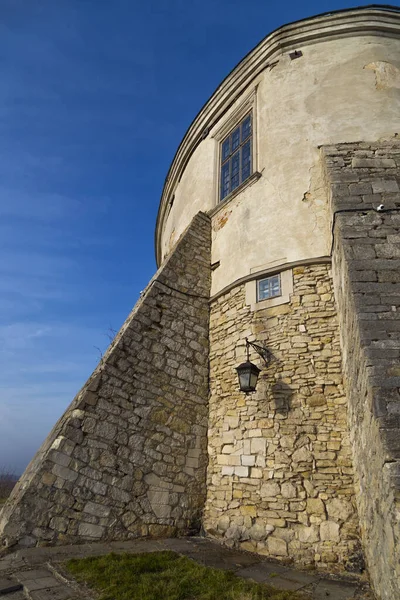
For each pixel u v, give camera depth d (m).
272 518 5.30
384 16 7.73
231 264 7.55
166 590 3.66
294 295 6.36
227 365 6.84
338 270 5.55
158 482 5.97
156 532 5.69
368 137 6.86
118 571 4.07
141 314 6.82
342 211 5.34
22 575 4.02
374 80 7.33
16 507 4.91
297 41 8.08
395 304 4.34
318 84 7.60
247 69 8.78
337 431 5.34
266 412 5.95
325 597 3.72
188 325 7.32
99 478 5.52
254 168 7.80
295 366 5.95
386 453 3.30
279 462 5.54
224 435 6.39
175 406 6.59
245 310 6.88
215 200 8.70
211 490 6.23
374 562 3.86
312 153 7.11
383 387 3.70
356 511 4.85
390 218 5.12
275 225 7.02
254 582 4.03
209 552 5.11
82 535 5.16
